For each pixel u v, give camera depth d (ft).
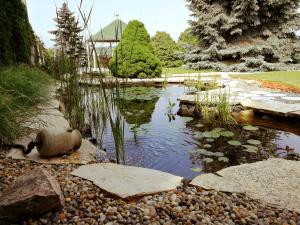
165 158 9.34
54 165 6.95
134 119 14.79
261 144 10.63
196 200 5.30
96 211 4.90
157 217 4.75
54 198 4.74
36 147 7.41
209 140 11.07
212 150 10.09
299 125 13.12
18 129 8.29
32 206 4.57
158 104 18.88
